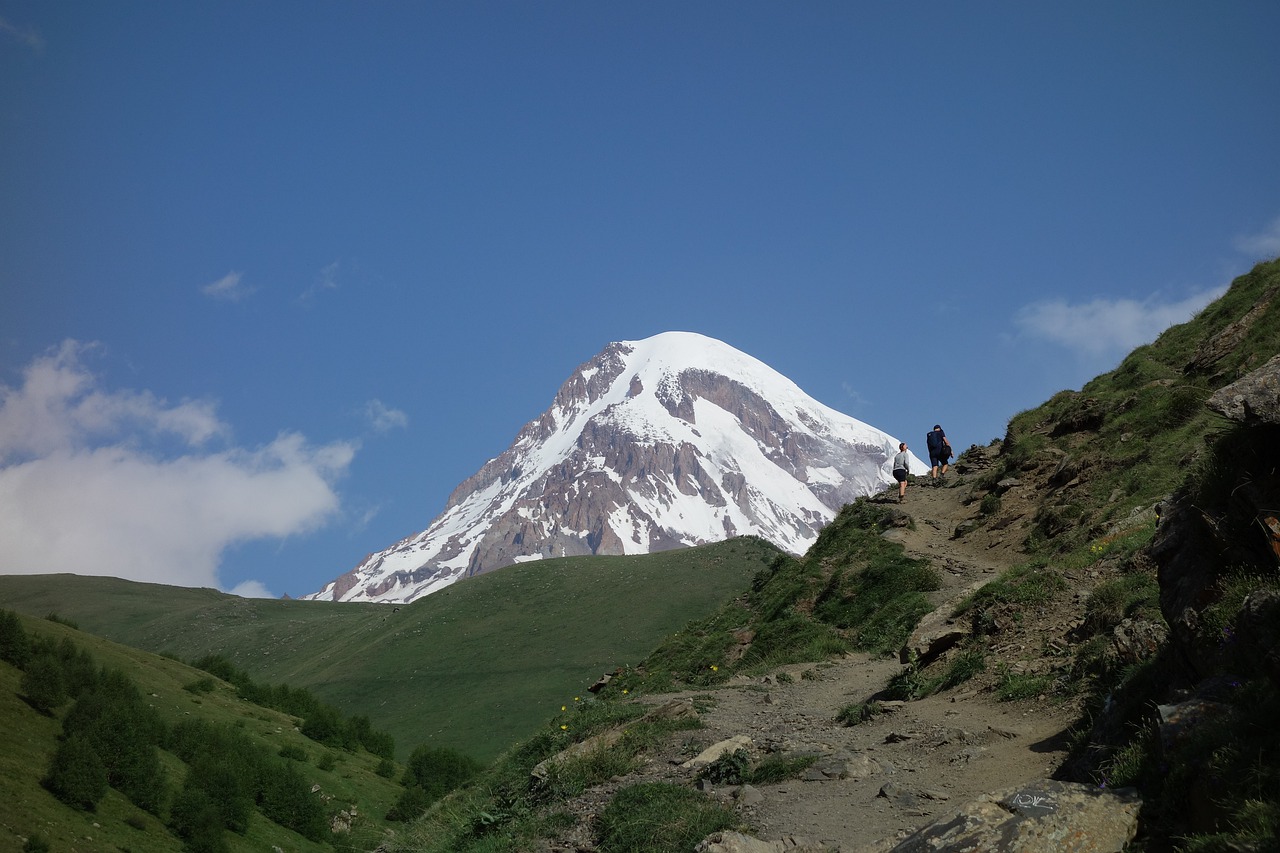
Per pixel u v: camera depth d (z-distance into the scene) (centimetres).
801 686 2203
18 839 4500
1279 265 3625
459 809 1945
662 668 3134
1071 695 1386
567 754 1683
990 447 4322
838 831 1108
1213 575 1089
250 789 6600
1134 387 3516
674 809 1294
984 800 855
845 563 3191
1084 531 2441
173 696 8269
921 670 1853
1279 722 801
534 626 16075
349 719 10012
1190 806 813
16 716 5838
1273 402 1047
